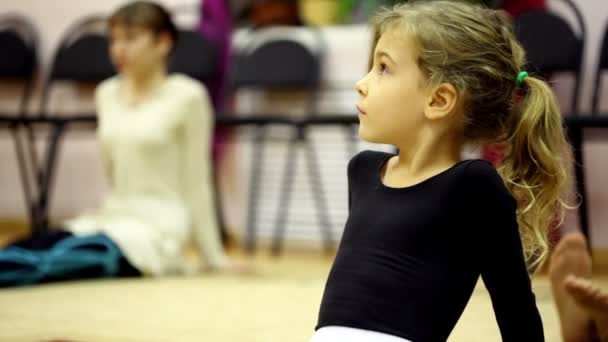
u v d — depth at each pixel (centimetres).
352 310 169
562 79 549
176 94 448
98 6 723
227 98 644
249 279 426
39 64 745
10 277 383
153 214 440
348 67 614
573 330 219
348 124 505
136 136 444
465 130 175
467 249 168
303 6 661
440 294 167
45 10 745
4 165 780
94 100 717
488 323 271
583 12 551
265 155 647
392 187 177
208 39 631
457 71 170
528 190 179
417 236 168
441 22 172
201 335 267
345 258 176
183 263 445
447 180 168
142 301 342
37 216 621
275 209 643
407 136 175
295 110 637
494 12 181
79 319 298
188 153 450
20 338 260
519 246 167
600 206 542
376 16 183
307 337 264
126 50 439
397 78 173
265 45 625
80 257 405
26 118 583
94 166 741
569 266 223
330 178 621
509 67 176
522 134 177
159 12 445
